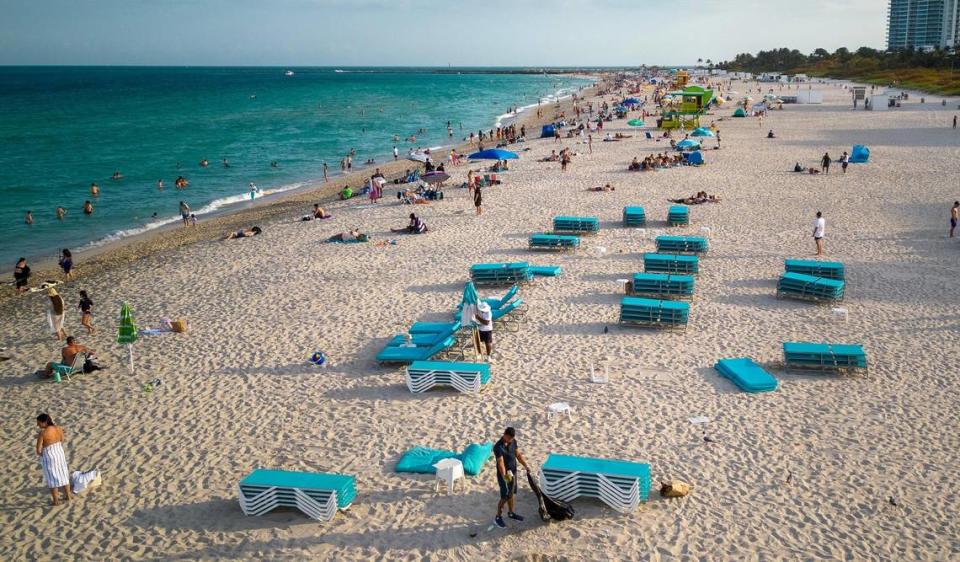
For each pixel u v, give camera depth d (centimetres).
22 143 7106
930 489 1052
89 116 10625
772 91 12531
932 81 11638
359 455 1191
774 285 2039
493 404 1362
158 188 4638
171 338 1800
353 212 3356
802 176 3828
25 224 3597
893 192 3319
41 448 1066
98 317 2023
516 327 1766
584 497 1041
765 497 1041
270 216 3562
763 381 1392
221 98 15488
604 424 1270
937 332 1662
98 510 1066
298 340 1739
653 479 1092
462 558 916
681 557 911
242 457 1202
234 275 2366
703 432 1234
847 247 2419
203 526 1010
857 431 1227
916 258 2266
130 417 1373
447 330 1619
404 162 5628
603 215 3023
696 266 2106
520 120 9462
